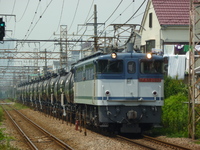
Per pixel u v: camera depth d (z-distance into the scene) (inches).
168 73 2412.6
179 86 2111.2
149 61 1514.5
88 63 1688.0
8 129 2111.2
